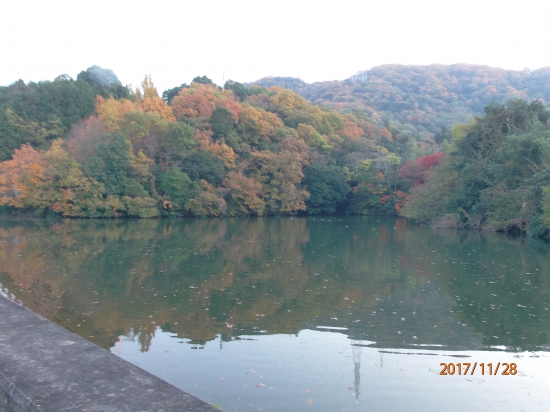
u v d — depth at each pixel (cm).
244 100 7175
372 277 1678
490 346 973
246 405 695
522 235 3069
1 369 290
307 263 1955
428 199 3828
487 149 3500
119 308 1211
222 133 5141
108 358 311
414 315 1191
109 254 2095
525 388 773
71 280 1525
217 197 4728
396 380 793
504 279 1659
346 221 4597
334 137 6203
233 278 1616
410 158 5616
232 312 1195
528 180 2831
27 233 2961
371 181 5331
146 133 4550
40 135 4772
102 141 4291
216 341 973
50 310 1181
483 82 13012
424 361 884
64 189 4172
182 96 5775
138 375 287
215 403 700
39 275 1592
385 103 12519
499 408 701
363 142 6106
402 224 4191
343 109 10031
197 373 805
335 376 805
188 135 4728
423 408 700
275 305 1271
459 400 725
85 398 257
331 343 973
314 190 5409
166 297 1331
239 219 4738
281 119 6469
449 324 1117
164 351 909
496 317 1183
